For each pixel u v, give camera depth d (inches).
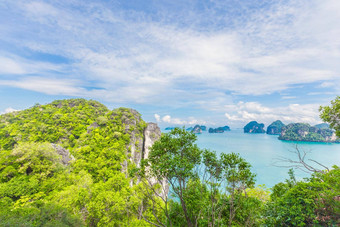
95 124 2780.5
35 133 2642.7
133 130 2701.8
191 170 343.3
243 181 347.6
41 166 1240.2
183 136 377.7
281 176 2810.0
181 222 428.1
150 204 668.7
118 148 2070.6
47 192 1109.1
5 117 3321.9
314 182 331.3
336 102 398.6
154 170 345.4
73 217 717.9
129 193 805.9
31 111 3693.4
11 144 2390.5
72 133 2847.0
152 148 385.1
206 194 432.8
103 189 895.1
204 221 393.4
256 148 5930.1
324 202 307.9
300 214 306.5
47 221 636.1
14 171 1186.6
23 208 692.1
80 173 1403.8
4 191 949.8
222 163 362.3
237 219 398.0
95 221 799.1
